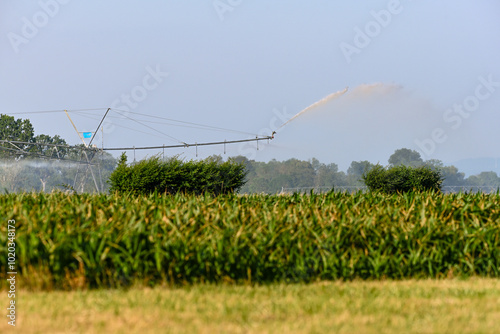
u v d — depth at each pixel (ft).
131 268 129.80
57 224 135.85
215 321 98.99
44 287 125.29
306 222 150.00
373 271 140.56
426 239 146.20
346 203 181.47
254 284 133.90
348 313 103.76
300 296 118.93
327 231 146.72
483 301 115.24
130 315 102.99
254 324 96.12
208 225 143.33
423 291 123.85
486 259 146.72
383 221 155.63
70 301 113.39
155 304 110.93
